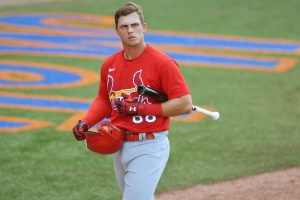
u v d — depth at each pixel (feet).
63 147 102.78
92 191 84.12
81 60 171.32
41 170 92.07
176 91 55.98
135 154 57.36
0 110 125.18
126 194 57.26
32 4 258.78
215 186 85.35
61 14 237.04
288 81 149.07
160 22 219.41
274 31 205.77
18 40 196.44
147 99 57.16
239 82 148.25
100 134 56.85
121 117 58.18
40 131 111.55
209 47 186.29
